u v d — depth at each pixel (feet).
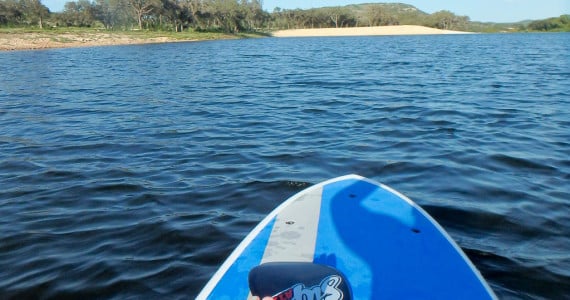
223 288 8.16
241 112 30.19
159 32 221.66
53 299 9.82
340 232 9.95
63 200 15.11
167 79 51.24
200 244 11.96
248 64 71.97
